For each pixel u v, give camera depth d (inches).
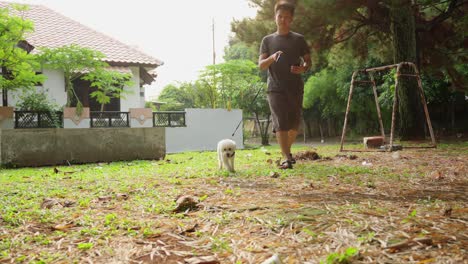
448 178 164.6
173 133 594.2
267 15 514.3
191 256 74.4
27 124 484.4
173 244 82.0
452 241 74.5
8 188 178.1
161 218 105.6
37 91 620.7
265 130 808.9
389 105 654.5
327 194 130.8
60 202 132.6
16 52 435.5
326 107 888.3
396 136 621.0
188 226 94.4
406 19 475.8
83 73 616.4
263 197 128.6
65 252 79.8
